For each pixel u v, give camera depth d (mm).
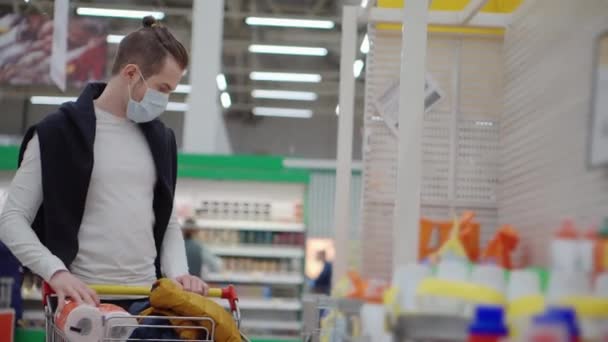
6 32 5074
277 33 16000
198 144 11102
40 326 8195
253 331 10164
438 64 2576
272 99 21062
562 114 1382
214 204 10344
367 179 2816
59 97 16250
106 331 1964
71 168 2363
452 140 2480
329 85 19266
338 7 14445
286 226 10328
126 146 2492
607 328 1006
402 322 1232
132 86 2414
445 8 2840
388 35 3039
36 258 2225
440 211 2396
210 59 11258
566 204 1307
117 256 2416
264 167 10211
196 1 11352
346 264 3021
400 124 1952
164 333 2008
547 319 955
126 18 14023
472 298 1172
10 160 9320
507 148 1881
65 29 5246
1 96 16328
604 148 1166
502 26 2365
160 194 2568
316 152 22250
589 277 1079
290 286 10648
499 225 1882
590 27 1297
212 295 2305
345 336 1694
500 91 2131
